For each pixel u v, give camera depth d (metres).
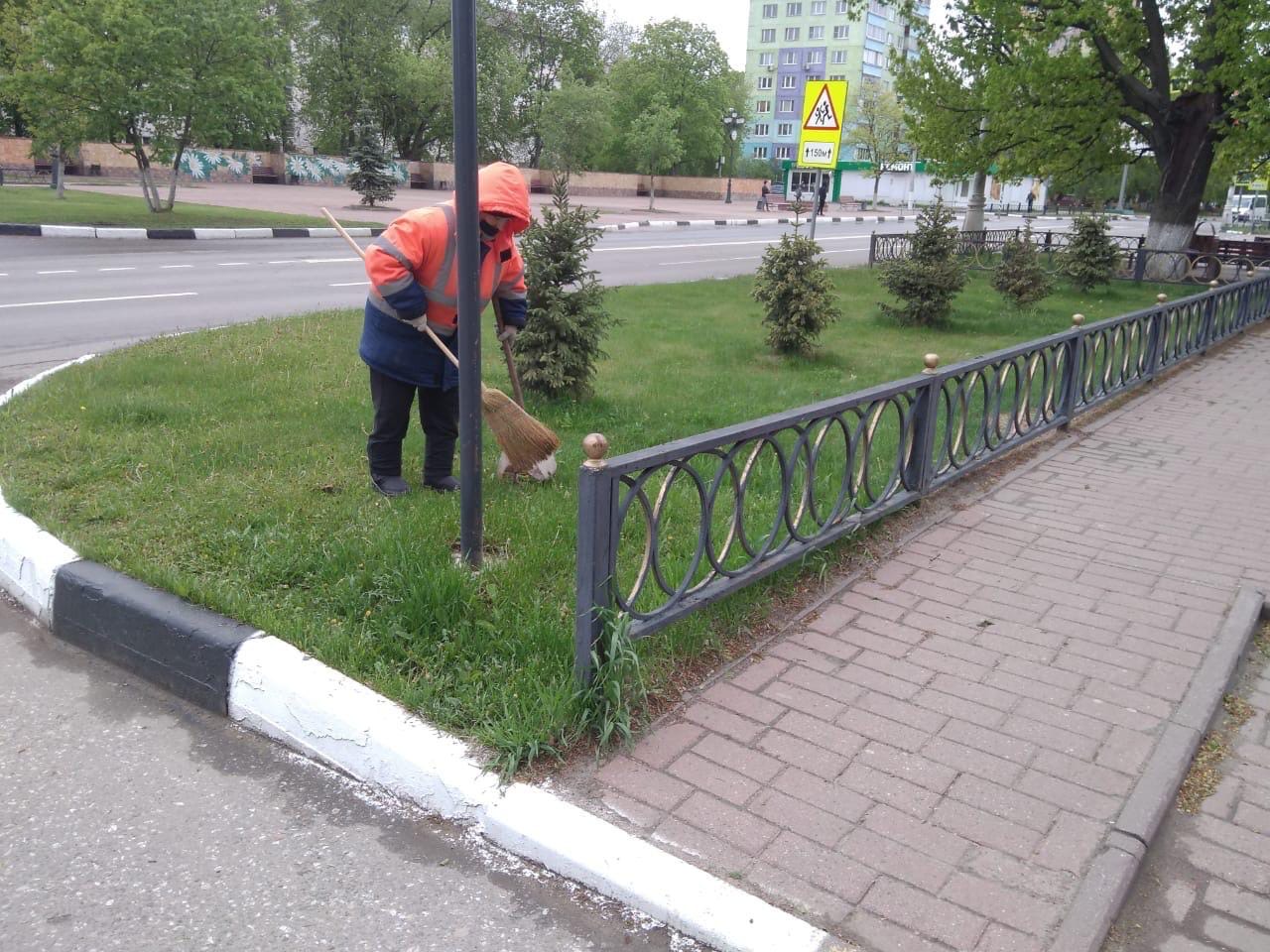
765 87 90.12
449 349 4.82
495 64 47.50
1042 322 13.32
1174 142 19.23
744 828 2.71
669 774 2.95
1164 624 4.16
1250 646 4.11
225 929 2.38
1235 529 5.40
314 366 7.85
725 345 10.28
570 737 3.04
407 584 3.75
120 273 14.35
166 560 4.00
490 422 5.02
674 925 2.42
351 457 5.55
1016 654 3.84
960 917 2.42
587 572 3.03
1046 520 5.47
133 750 3.11
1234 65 16.59
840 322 12.92
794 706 3.38
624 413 6.98
